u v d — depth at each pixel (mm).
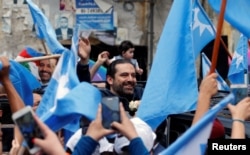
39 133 2877
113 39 16219
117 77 6309
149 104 5344
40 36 6906
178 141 3389
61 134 5246
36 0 15914
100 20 16109
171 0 16453
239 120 3676
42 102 5031
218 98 6020
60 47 6445
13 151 4188
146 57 16484
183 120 5695
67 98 4090
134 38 16375
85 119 4273
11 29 16031
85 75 7176
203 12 6676
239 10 5438
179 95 5324
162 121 5516
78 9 16047
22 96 5660
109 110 3451
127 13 16312
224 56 9719
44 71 7797
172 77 5383
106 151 4406
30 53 8070
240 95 4492
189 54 5414
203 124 3400
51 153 2848
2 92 5020
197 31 6676
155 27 16516
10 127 6387
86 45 7195
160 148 5512
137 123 4496
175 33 5520
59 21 15977
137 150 3395
